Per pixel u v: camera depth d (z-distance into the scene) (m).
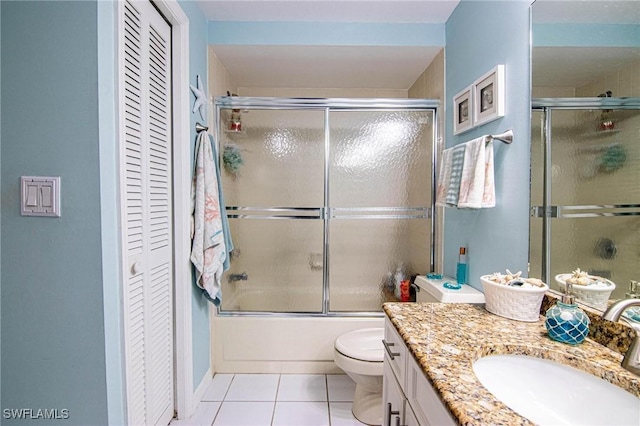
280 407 1.79
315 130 2.23
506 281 1.19
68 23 0.98
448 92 2.01
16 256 1.01
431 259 2.21
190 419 1.68
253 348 2.13
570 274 1.04
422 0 1.84
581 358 0.82
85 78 0.98
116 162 1.07
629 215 0.85
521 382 0.86
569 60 1.03
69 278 1.01
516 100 1.28
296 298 2.28
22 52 0.99
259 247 2.27
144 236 1.34
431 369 0.78
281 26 2.06
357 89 2.88
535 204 1.17
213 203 1.77
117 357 1.08
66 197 1.00
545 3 1.13
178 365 1.67
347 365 1.62
